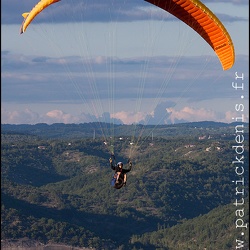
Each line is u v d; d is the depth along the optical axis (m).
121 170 69.75
